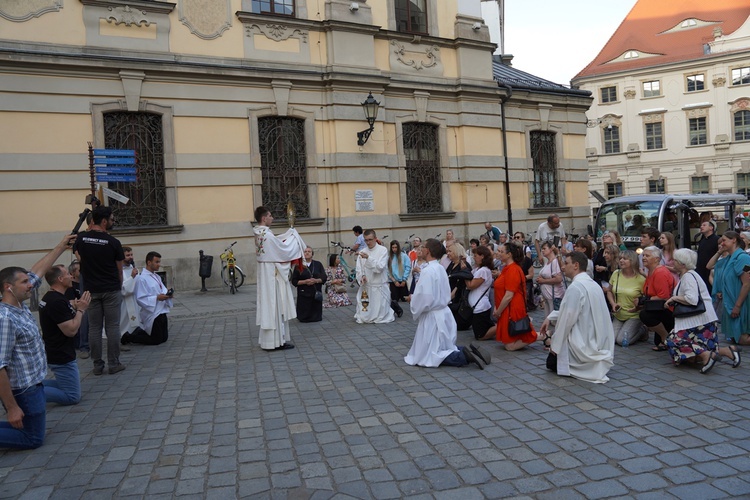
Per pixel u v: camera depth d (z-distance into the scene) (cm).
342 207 1595
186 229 1410
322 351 820
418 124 1783
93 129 1307
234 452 463
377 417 532
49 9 1270
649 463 415
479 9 1869
